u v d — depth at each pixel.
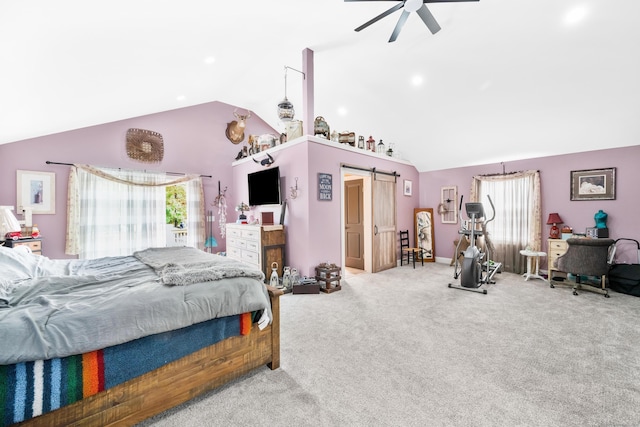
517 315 2.99
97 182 4.34
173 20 2.29
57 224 4.06
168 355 1.46
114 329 1.27
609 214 4.22
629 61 2.95
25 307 1.32
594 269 3.57
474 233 4.07
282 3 2.61
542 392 1.71
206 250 5.49
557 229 4.53
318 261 4.19
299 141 4.14
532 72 3.43
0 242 3.15
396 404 1.60
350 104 5.09
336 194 4.47
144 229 4.75
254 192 4.99
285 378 1.86
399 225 5.96
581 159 4.46
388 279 4.65
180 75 3.59
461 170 5.87
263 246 4.14
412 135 5.34
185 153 5.34
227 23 2.67
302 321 2.85
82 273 2.11
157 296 1.47
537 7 2.73
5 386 1.06
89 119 3.95
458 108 4.36
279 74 4.63
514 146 4.74
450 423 1.46
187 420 1.48
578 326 2.70
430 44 3.48
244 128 6.14
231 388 1.75
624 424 1.44
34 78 2.32
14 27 1.62
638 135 3.84
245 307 1.72
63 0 1.56
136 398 1.39
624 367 1.98
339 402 1.62
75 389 1.19
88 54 2.29
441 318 2.92
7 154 3.71
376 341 2.39
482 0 2.77
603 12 2.61
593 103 3.55
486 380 1.83
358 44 3.70
